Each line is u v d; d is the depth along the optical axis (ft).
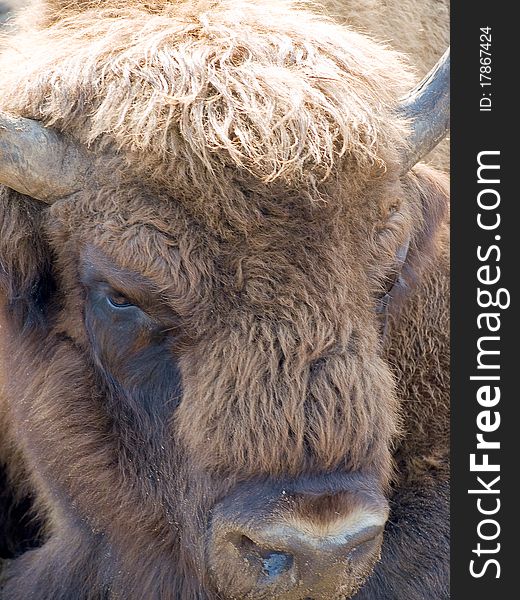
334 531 26.61
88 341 31.99
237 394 27.55
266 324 27.55
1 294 33.04
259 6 33.47
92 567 37.45
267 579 27.35
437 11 47.52
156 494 31.58
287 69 29.30
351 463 27.94
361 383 28.17
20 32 39.19
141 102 28.73
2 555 48.14
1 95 32.12
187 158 27.86
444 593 38.93
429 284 40.91
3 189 31.22
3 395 40.75
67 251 30.96
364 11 44.27
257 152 27.58
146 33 31.09
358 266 29.27
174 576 33.53
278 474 27.48
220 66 28.96
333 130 28.35
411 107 32.91
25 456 38.73
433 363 41.50
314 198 27.78
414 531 39.86
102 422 32.30
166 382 30.22
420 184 36.83
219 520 28.04
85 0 34.94
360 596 37.40
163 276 28.09
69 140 29.86
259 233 27.78
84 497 33.73
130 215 28.50
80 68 30.32
